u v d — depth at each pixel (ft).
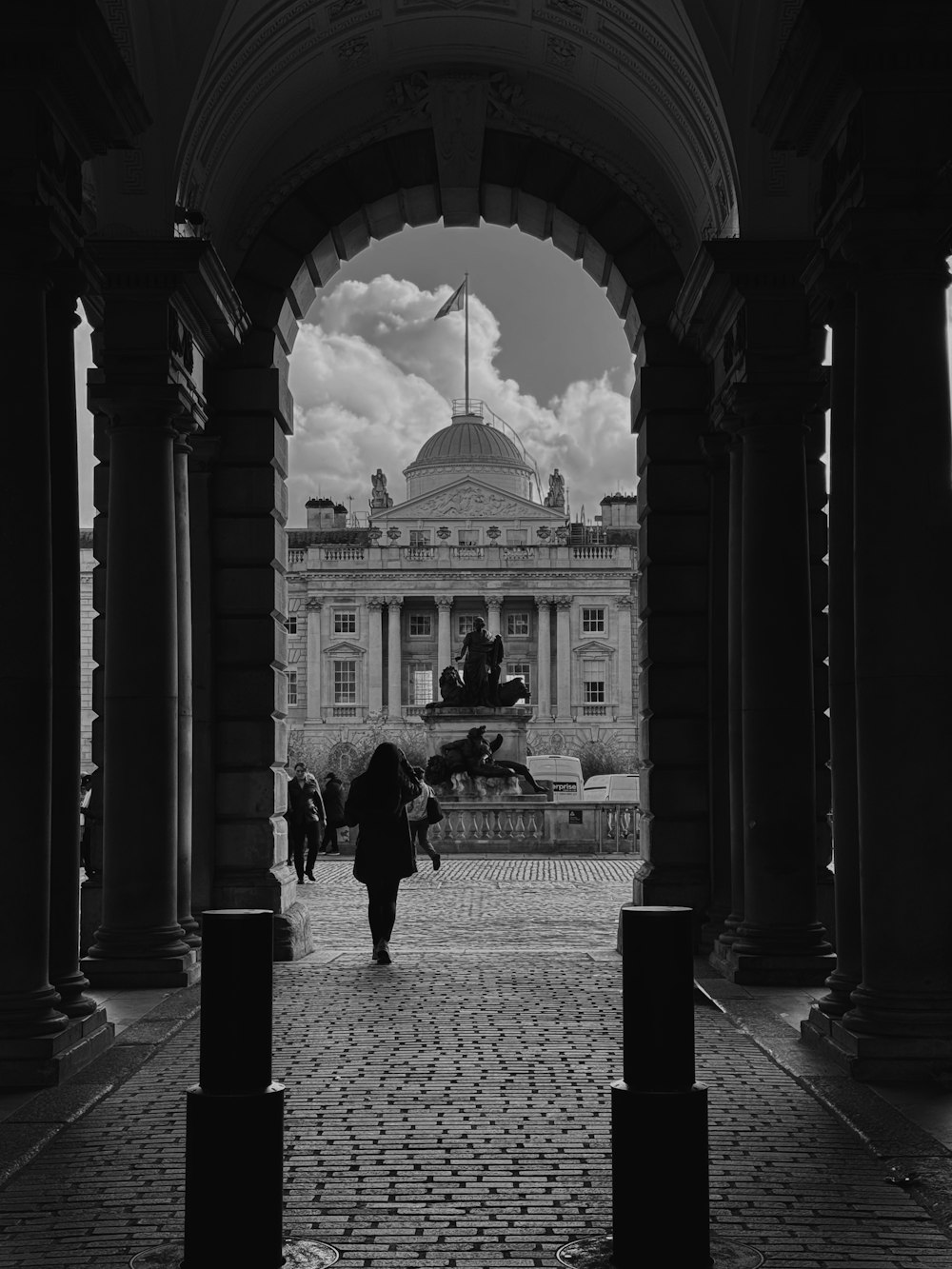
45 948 35.17
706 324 55.57
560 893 95.55
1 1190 25.14
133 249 49.49
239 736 60.08
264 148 61.26
